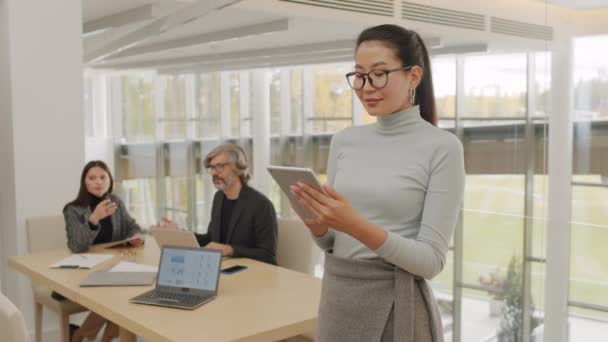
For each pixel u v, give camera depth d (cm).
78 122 457
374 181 143
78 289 277
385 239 130
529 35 433
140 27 606
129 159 1284
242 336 212
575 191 389
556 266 402
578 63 381
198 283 262
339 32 552
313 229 154
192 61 863
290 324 225
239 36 584
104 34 691
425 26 477
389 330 140
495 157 617
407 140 143
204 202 1159
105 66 1028
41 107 441
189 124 1152
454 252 670
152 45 746
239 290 271
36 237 402
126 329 249
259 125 973
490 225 621
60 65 448
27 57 434
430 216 136
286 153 957
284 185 147
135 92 1245
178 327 221
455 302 673
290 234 370
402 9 471
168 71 1070
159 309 245
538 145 568
